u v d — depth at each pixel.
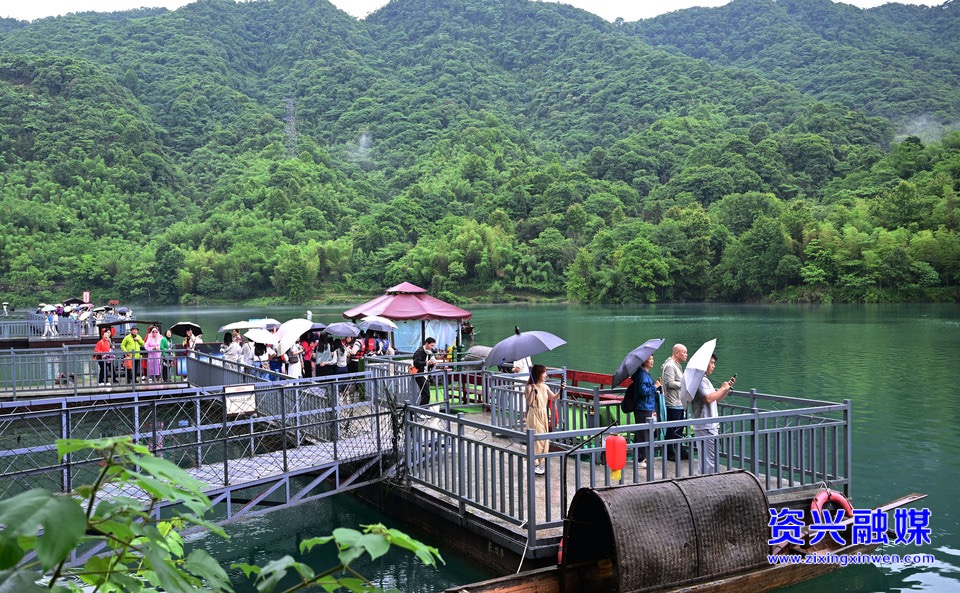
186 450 14.02
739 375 31.39
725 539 7.84
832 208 139.00
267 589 1.99
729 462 9.96
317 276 165.88
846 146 187.75
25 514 1.51
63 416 8.55
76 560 8.09
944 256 105.06
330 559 10.21
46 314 33.75
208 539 11.07
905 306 98.38
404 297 24.66
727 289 123.12
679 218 148.12
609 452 8.21
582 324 73.00
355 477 11.02
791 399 10.62
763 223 120.38
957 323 64.56
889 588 8.88
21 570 1.66
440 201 192.38
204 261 164.25
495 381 14.68
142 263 162.38
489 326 71.38
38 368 19.66
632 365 10.16
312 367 18.33
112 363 18.72
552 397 10.89
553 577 7.71
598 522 7.82
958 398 24.55
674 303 127.56
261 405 14.89
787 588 8.25
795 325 65.19
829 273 112.31
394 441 11.10
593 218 163.12
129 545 1.90
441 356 21.73
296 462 10.73
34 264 157.00
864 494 13.45
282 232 182.62
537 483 10.30
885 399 24.52
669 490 7.73
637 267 127.50
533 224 168.12
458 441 9.48
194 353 19.36
